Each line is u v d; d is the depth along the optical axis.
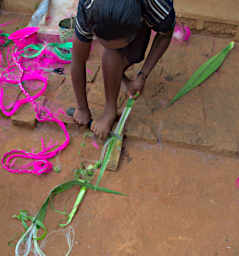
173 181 1.76
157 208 1.65
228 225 1.60
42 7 2.69
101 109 2.05
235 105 2.12
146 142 1.93
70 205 1.65
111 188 1.72
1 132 1.98
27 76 2.26
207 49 2.56
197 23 2.64
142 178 1.77
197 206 1.67
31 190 1.71
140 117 2.02
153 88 2.22
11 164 1.82
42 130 2.00
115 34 1.28
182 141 1.90
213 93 2.20
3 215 1.61
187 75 2.33
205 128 1.97
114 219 1.60
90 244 1.51
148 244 1.52
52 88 2.20
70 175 1.78
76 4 2.77
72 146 1.92
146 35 1.79
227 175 1.80
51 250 1.49
